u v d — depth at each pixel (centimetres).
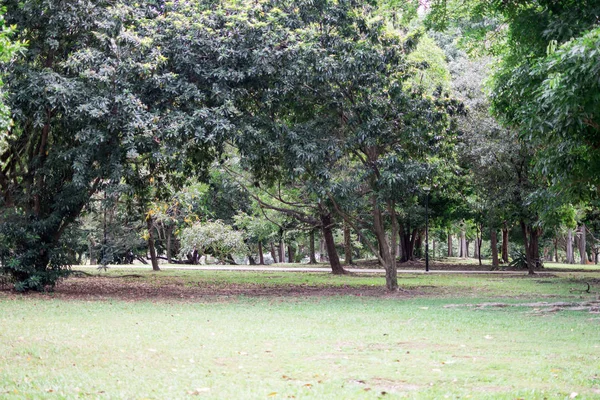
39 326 1201
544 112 1378
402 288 2319
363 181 2344
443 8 2356
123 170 1873
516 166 3222
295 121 2211
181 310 1545
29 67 1845
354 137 2067
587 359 903
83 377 758
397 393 684
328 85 2092
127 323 1270
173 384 724
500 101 1841
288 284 2639
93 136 1792
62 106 1753
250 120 1962
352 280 2934
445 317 1427
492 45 2462
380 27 2119
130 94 1761
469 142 3250
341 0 2077
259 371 805
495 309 1623
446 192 3969
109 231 3672
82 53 1805
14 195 2128
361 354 937
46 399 654
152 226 3659
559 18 1562
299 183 2809
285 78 1927
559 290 2314
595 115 1295
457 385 729
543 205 2102
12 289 2072
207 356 904
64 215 2092
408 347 1009
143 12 1991
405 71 2156
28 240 2011
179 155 1892
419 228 5225
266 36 1884
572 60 1110
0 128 1338
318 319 1369
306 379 759
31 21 1867
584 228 6150
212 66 1917
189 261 5838
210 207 4875
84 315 1408
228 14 2003
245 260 6950
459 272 3809
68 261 2139
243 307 1639
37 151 2123
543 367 837
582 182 1717
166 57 1894
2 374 769
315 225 3512
